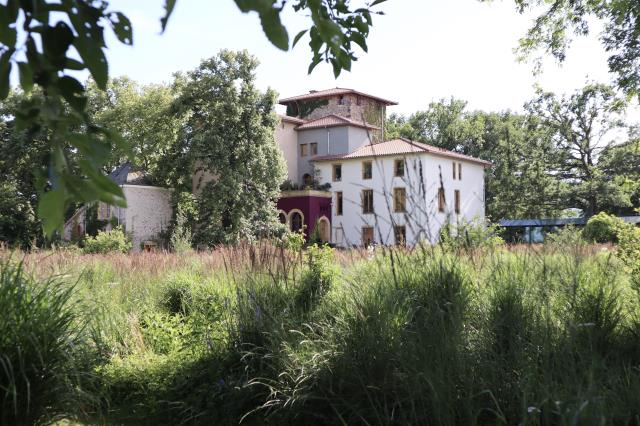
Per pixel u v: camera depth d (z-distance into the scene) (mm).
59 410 3771
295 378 4336
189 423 4609
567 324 3971
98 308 5887
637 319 4785
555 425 2980
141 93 43594
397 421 3586
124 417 4688
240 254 7797
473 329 4379
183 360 5477
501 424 3287
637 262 5695
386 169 42812
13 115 1593
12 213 33094
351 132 48688
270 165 38719
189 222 36906
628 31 10898
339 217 45781
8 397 3496
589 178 47094
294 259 6605
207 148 36969
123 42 1771
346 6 3801
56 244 9594
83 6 1631
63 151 1556
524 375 3482
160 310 7520
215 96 37719
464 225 5711
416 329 4090
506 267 5188
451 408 3291
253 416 4543
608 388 3355
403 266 4934
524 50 12617
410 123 63125
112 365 5312
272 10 1532
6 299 3742
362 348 4152
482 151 56750
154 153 41938
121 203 1557
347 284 5367
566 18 12109
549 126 50062
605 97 47312
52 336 3785
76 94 1660
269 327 5074
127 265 10984
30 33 1608
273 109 39656
